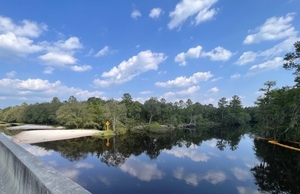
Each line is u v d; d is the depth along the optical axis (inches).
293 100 1368.1
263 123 1876.2
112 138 1982.0
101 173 808.3
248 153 1205.7
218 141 1801.2
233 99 4293.8
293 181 713.6
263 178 746.2
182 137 2153.1
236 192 618.2
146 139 1959.9
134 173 808.9
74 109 2714.1
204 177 759.7
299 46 1178.0
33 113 3713.1
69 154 1189.7
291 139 1545.3
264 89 1925.4
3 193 149.3
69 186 80.0
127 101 3513.8
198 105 4586.6
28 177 112.0
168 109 3686.0
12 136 1932.8
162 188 647.1
